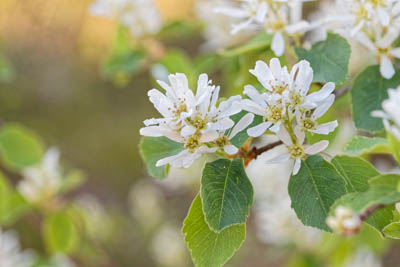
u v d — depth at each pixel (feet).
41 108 5.64
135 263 4.18
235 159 1.39
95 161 5.33
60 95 5.69
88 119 5.61
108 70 2.17
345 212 1.29
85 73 5.80
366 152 1.36
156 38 2.24
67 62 5.73
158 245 3.95
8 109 5.54
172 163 1.37
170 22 2.17
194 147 1.36
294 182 1.40
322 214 1.38
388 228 1.37
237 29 1.61
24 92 5.61
